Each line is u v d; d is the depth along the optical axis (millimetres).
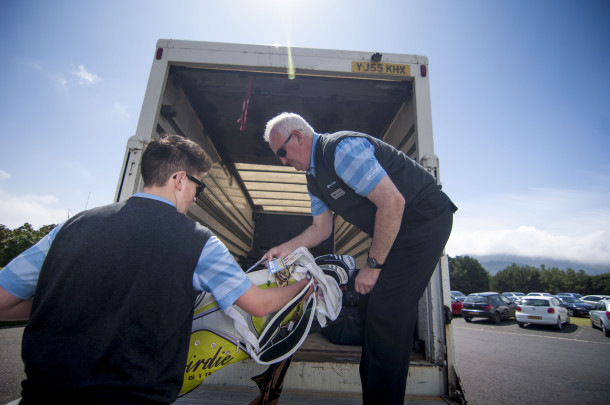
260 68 2584
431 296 2109
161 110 2529
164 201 880
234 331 1006
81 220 807
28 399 669
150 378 706
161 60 2531
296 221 7246
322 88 2896
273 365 1361
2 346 5805
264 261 1329
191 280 795
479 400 3289
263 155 4551
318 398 1821
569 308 20375
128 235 767
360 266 4105
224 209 4645
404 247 1381
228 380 1962
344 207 1498
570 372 4910
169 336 752
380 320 1343
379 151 1395
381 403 1335
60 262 738
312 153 1515
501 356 6270
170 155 952
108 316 707
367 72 2596
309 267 1194
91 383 664
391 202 1258
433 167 2326
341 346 2441
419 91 2578
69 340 688
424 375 1970
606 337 9992
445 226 1425
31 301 849
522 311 12719
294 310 1169
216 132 3963
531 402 3281
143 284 731
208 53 2562
